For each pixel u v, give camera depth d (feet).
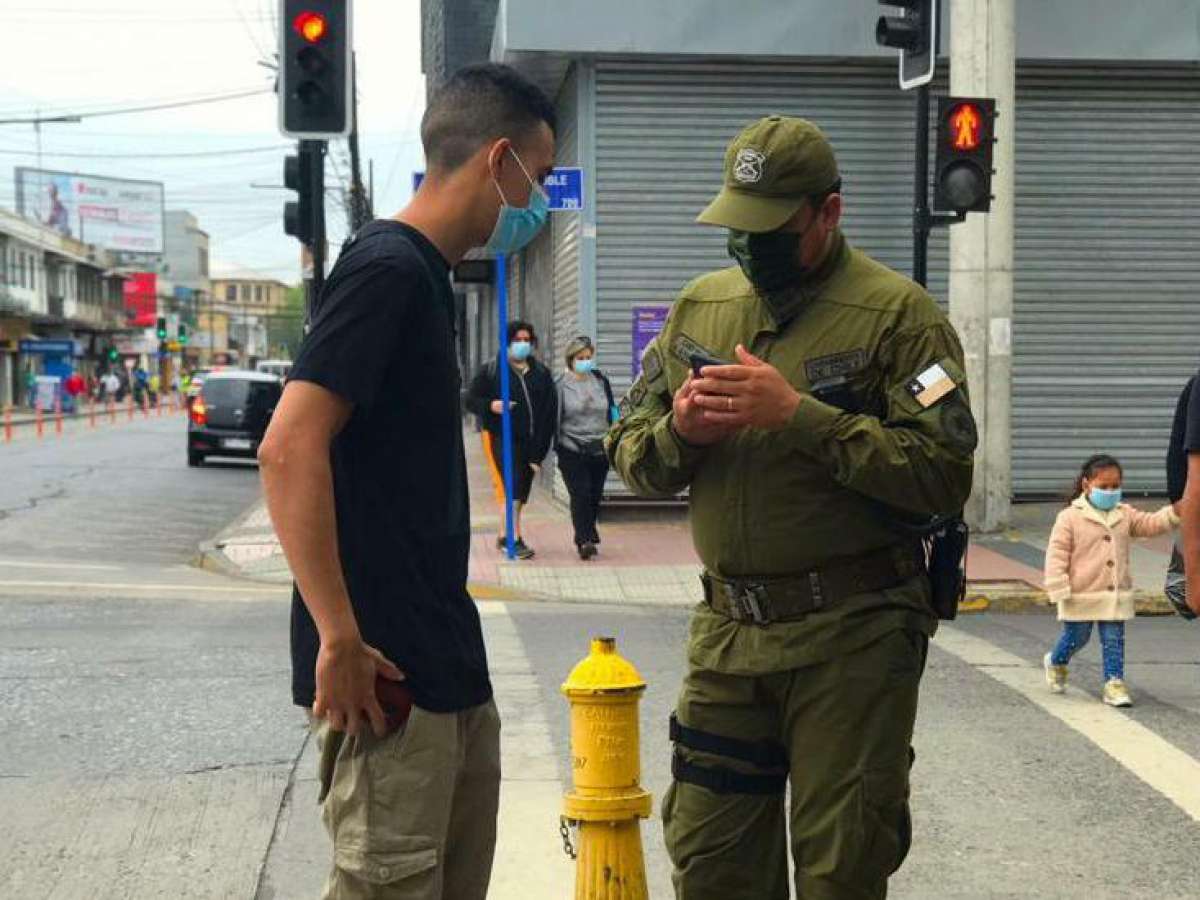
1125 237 47.14
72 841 16.37
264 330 563.89
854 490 10.16
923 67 30.60
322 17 34.42
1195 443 10.49
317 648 8.95
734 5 44.32
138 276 340.80
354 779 8.85
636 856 12.37
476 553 39.91
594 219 45.55
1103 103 46.85
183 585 36.76
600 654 12.44
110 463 86.84
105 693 23.26
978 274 40.06
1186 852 16.24
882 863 10.40
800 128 10.28
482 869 9.83
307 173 38.52
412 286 8.61
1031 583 34.17
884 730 10.33
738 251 10.45
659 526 44.68
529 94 9.38
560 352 51.44
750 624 10.59
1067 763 19.74
